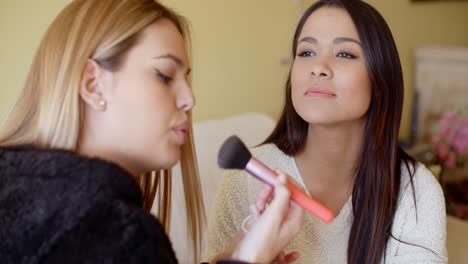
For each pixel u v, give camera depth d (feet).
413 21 7.54
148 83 1.78
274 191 1.80
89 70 1.77
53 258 1.46
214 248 2.95
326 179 2.92
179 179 3.70
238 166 1.83
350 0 2.65
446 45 8.27
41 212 1.51
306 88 2.60
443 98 6.91
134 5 1.84
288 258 2.20
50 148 1.72
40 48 1.89
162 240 1.64
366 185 2.80
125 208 1.56
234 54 5.65
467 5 8.39
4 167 1.63
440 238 2.74
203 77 5.43
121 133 1.81
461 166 5.99
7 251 1.48
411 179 2.82
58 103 1.75
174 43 1.86
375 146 2.77
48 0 4.04
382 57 2.62
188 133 2.32
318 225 2.79
